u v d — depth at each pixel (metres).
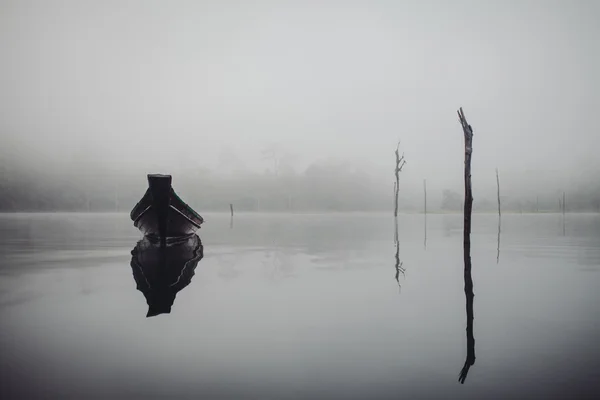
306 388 3.60
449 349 4.54
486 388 3.56
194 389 3.60
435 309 6.34
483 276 9.27
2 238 20.88
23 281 9.06
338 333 5.14
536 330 5.21
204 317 5.96
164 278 9.38
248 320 5.78
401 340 4.86
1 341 4.89
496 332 5.12
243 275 9.68
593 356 4.28
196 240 19.77
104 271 10.50
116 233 24.58
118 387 3.63
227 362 4.21
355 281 8.74
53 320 5.84
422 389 3.56
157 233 19.00
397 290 7.80
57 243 18.39
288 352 4.49
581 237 20.22
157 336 5.09
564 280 8.74
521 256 12.89
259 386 3.64
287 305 6.68
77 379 3.81
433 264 11.27
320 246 16.55
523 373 3.86
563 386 3.58
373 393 3.49
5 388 3.61
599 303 6.66
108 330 5.34
